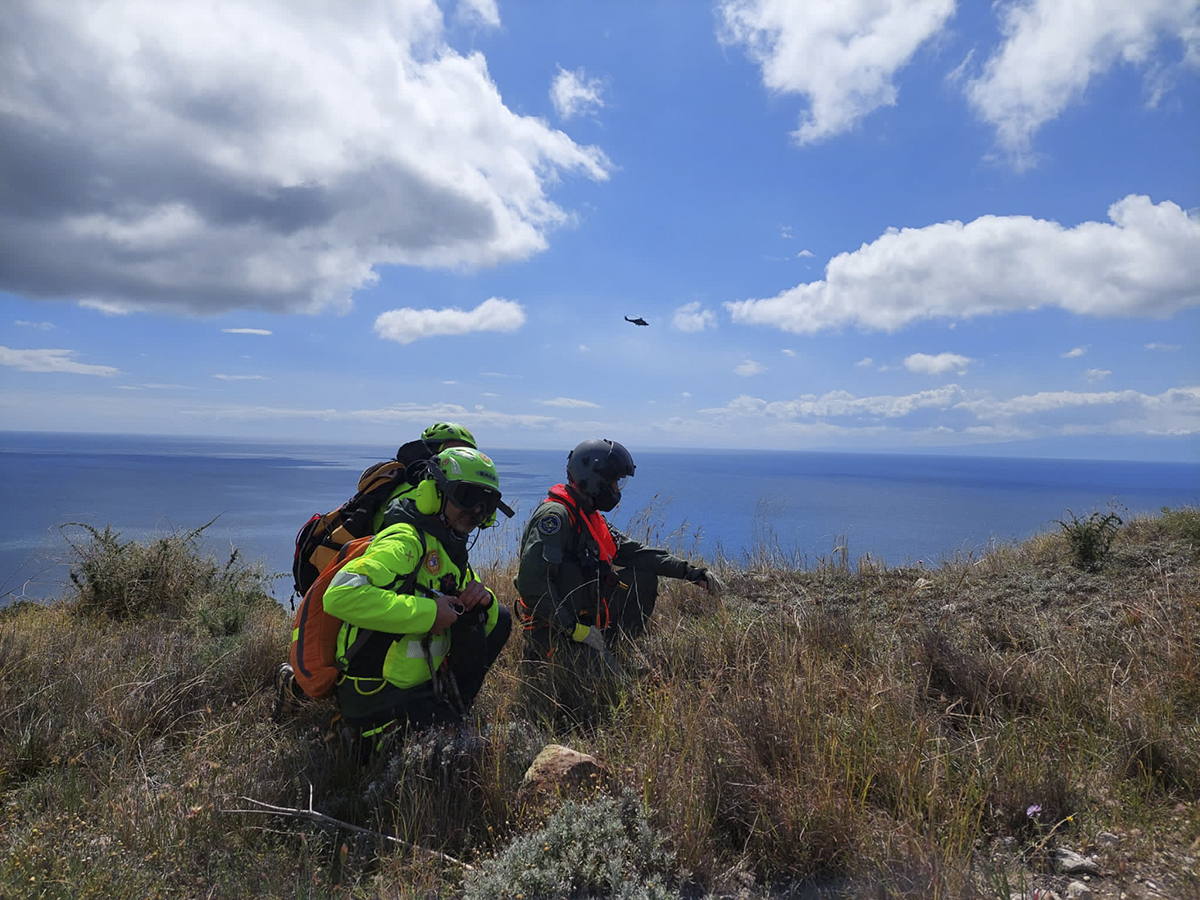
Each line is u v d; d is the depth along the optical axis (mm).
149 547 6207
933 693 3584
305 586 3479
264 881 2123
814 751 2682
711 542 7191
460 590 3275
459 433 3732
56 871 2057
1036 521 56438
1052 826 2422
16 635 4328
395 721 2986
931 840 2184
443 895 2096
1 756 2977
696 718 3016
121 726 3307
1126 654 3881
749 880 2248
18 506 78625
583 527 4090
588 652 3891
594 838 2213
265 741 3273
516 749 2896
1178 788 2656
